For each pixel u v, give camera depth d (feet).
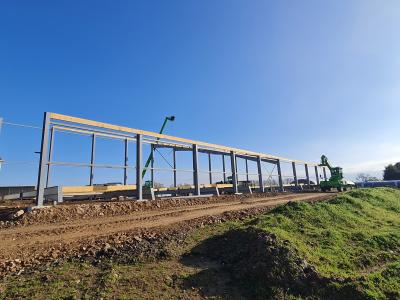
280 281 24.50
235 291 23.93
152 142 82.58
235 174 106.32
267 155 134.10
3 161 47.34
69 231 36.91
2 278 23.26
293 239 31.01
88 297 20.61
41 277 23.36
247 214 50.96
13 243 31.37
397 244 36.27
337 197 57.52
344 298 23.36
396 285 25.61
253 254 27.58
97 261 27.27
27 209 43.75
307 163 178.50
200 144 89.10
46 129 48.42
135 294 21.63
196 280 24.47
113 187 72.64
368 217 49.85
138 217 47.06
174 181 113.50
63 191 60.44
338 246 33.09
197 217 47.21
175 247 31.09
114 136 83.35
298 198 89.25
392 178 283.18
